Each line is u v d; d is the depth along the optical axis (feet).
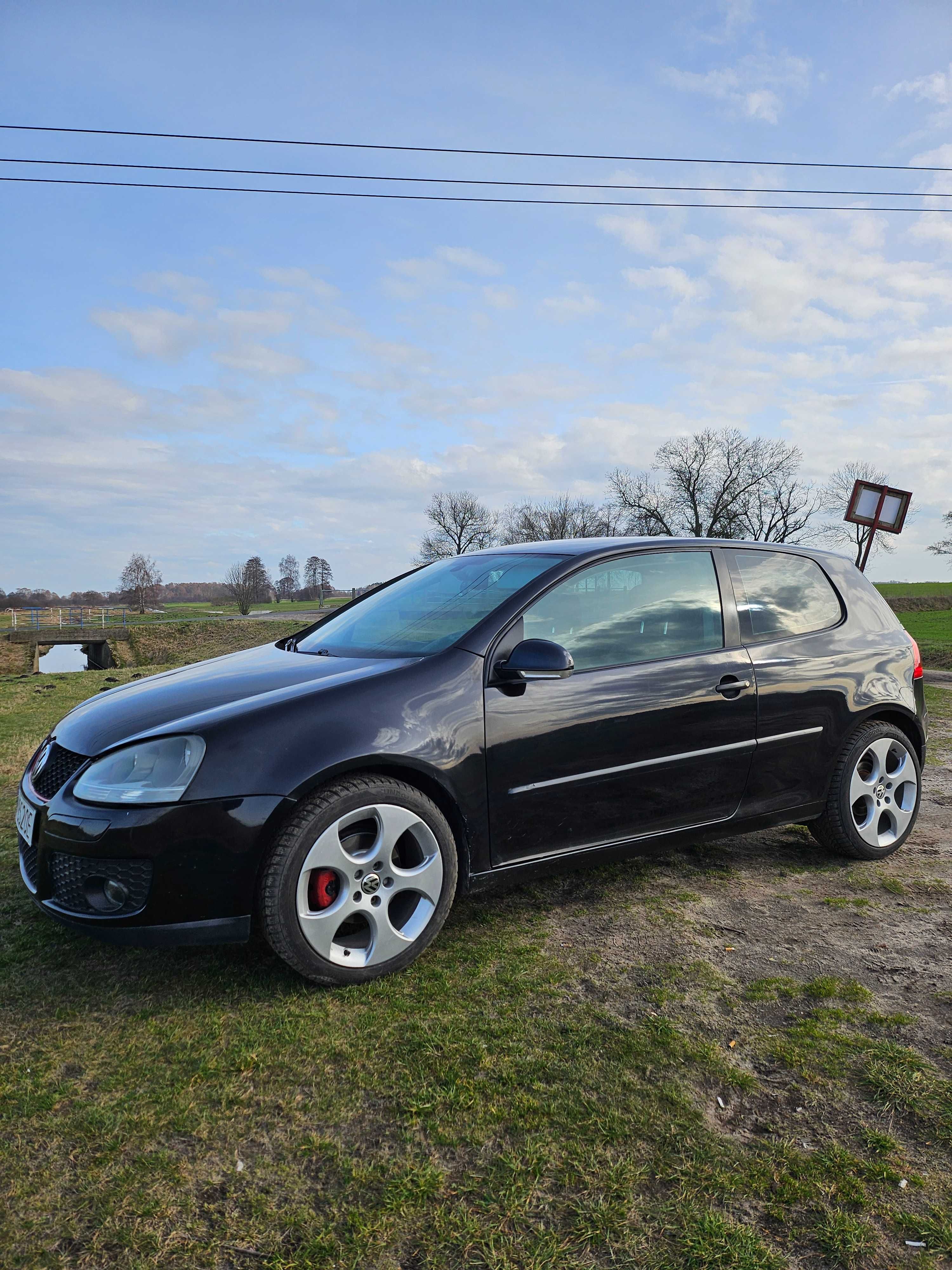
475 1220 5.49
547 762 9.77
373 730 8.76
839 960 9.25
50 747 9.58
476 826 9.43
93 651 187.42
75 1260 5.22
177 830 8.04
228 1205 5.68
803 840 13.71
